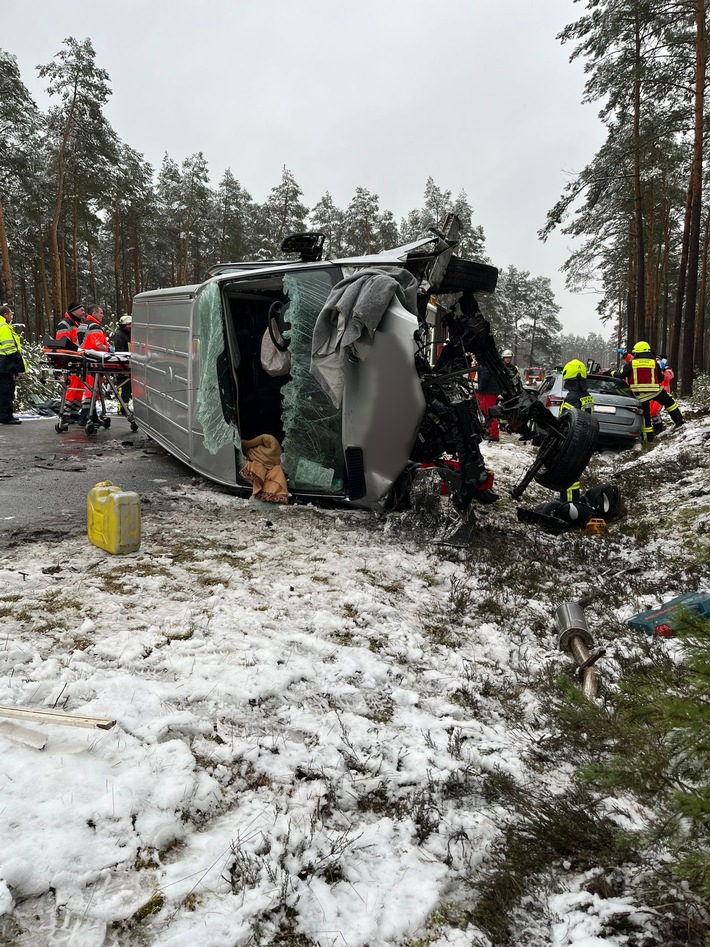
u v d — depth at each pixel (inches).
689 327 784.9
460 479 213.5
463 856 90.7
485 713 127.2
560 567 205.2
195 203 1800.0
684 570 194.4
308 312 221.8
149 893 74.6
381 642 144.6
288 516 225.5
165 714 104.2
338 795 96.5
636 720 83.7
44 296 1507.1
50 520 204.1
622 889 85.5
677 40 781.9
